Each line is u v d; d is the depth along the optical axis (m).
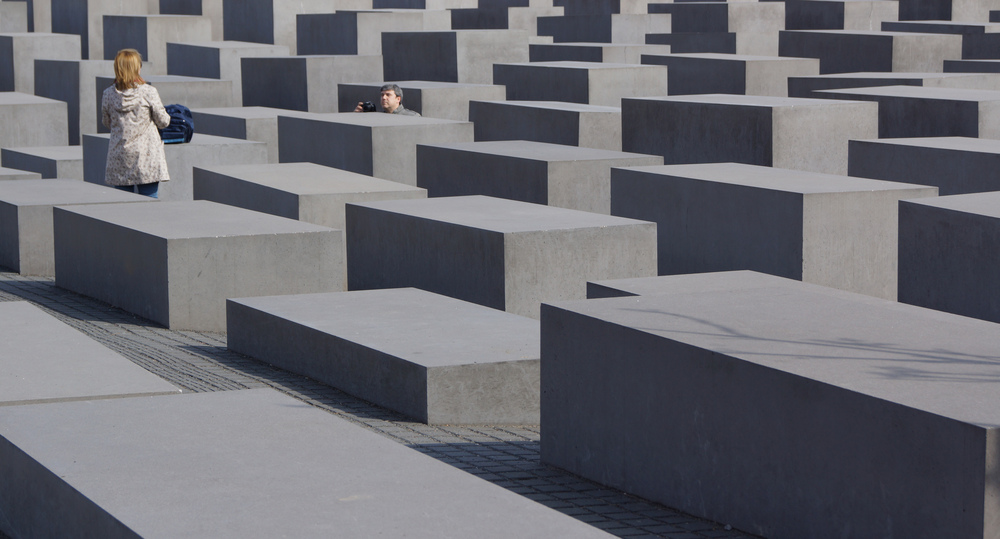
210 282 8.56
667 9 32.88
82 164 15.55
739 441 4.31
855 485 3.89
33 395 4.65
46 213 10.48
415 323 6.95
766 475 4.21
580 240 8.77
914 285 8.74
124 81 11.26
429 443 5.67
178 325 8.47
